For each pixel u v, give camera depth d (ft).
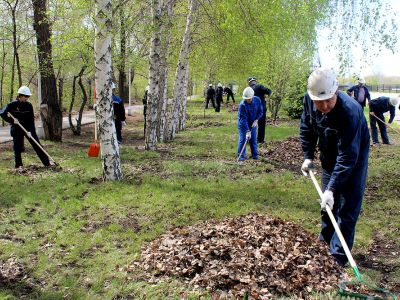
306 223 22.93
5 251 19.53
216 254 17.12
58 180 31.37
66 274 17.49
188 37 53.36
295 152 44.37
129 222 23.18
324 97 15.06
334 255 17.29
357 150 15.72
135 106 128.67
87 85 104.58
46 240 20.86
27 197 27.17
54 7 52.75
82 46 49.39
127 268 17.58
